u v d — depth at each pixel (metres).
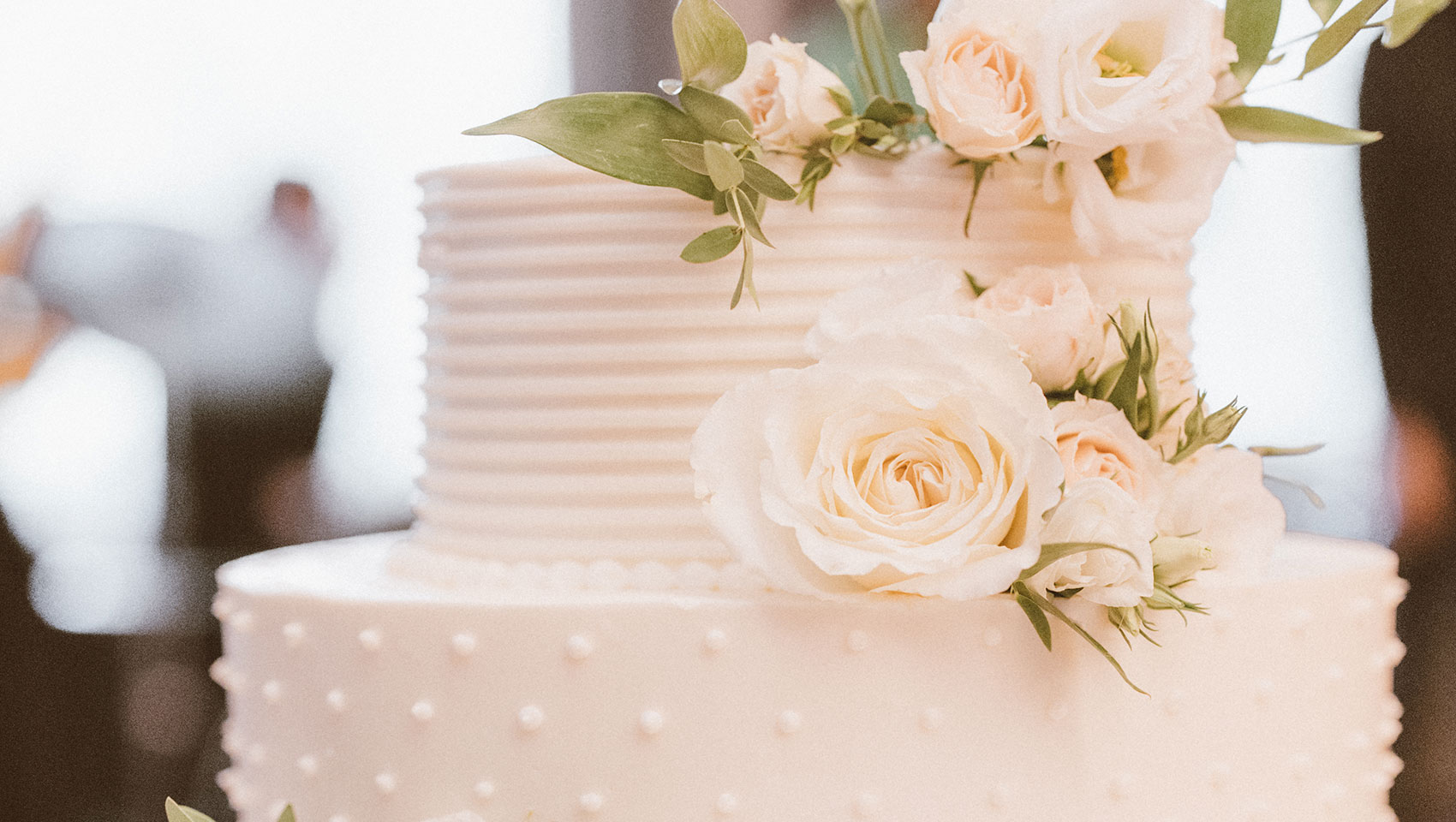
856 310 0.63
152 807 1.32
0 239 1.36
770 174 0.62
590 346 0.65
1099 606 0.62
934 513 0.60
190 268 1.44
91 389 1.60
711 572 0.64
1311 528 1.40
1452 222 1.03
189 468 1.52
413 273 1.71
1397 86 1.03
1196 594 0.63
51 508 1.60
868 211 0.65
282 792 0.65
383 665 0.63
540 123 0.63
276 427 1.52
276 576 0.69
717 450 0.62
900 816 0.62
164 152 1.62
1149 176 0.65
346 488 1.70
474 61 1.67
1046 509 0.60
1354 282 1.41
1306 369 1.44
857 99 0.70
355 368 1.70
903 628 0.62
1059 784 0.62
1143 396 0.65
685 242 0.64
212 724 1.34
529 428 0.65
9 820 1.28
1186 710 0.63
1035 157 0.66
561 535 0.65
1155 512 0.63
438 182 0.67
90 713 1.32
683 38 0.62
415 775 0.63
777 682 0.62
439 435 0.68
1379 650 0.67
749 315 0.64
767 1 1.39
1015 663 0.62
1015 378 0.61
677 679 0.62
